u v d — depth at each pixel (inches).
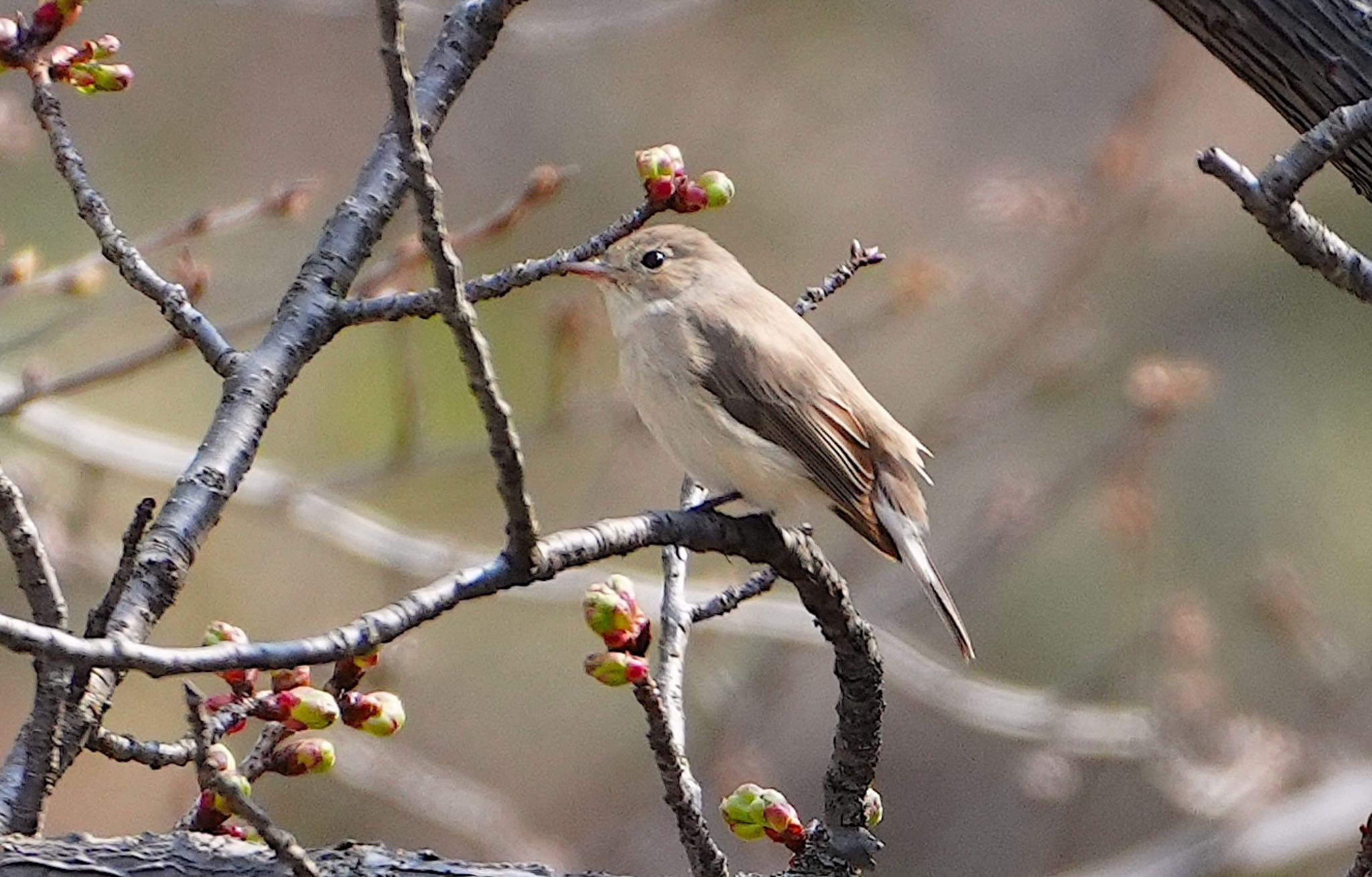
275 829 167.5
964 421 506.6
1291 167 199.9
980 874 572.4
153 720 512.7
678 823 196.5
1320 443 634.2
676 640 244.5
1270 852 484.4
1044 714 491.2
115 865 177.2
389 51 158.2
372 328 570.6
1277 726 519.5
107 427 468.4
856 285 629.3
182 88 608.7
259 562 550.9
